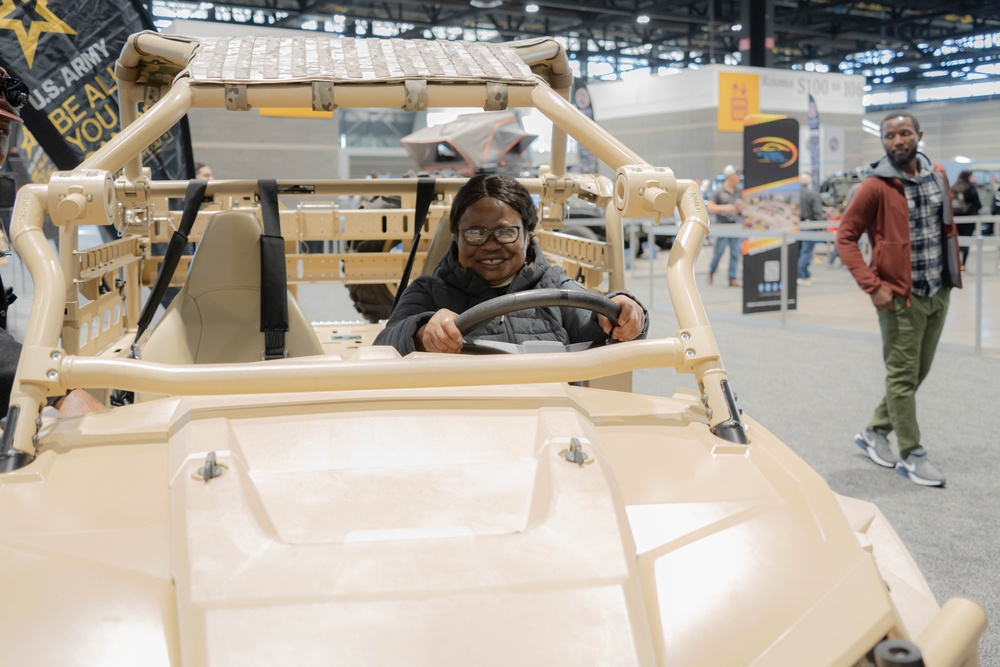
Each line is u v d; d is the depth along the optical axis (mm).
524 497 1204
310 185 2926
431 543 1090
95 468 1280
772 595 1091
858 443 4301
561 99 2066
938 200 3844
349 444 1294
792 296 9750
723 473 1321
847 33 27859
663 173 1774
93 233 6785
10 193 2289
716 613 1062
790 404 5387
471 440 1321
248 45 2227
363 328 3314
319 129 12047
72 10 4867
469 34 26688
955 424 4887
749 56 18891
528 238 2334
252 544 1076
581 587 1041
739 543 1158
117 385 1396
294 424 1341
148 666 960
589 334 2268
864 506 1599
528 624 993
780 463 1352
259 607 991
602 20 25438
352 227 3672
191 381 1396
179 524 1112
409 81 2039
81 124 4945
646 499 1240
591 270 2928
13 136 4922
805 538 1183
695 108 15844
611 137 1967
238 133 11602
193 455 1249
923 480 3885
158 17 21312
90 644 974
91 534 1122
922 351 4016
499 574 1049
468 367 1450
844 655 1021
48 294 1504
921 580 1384
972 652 1106
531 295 1884
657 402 1626
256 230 2547
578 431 1353
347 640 961
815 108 14477
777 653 1021
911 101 34719
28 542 1103
